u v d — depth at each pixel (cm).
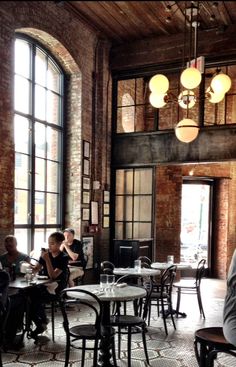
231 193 992
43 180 673
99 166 767
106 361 358
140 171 773
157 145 749
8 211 545
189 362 384
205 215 1010
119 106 806
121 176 793
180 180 898
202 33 712
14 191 571
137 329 409
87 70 740
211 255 998
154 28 713
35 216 649
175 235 888
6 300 333
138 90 849
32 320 458
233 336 202
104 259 773
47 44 666
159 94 491
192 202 1009
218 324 531
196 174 952
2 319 327
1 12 528
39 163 662
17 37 604
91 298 335
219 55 698
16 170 607
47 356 395
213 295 755
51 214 694
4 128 540
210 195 1003
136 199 774
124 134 784
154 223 752
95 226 752
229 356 409
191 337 469
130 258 723
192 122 488
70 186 721
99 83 770
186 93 488
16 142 609
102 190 771
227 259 980
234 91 902
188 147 718
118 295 339
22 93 625
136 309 474
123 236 784
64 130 727
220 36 698
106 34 753
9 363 375
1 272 337
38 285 417
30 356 395
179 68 735
